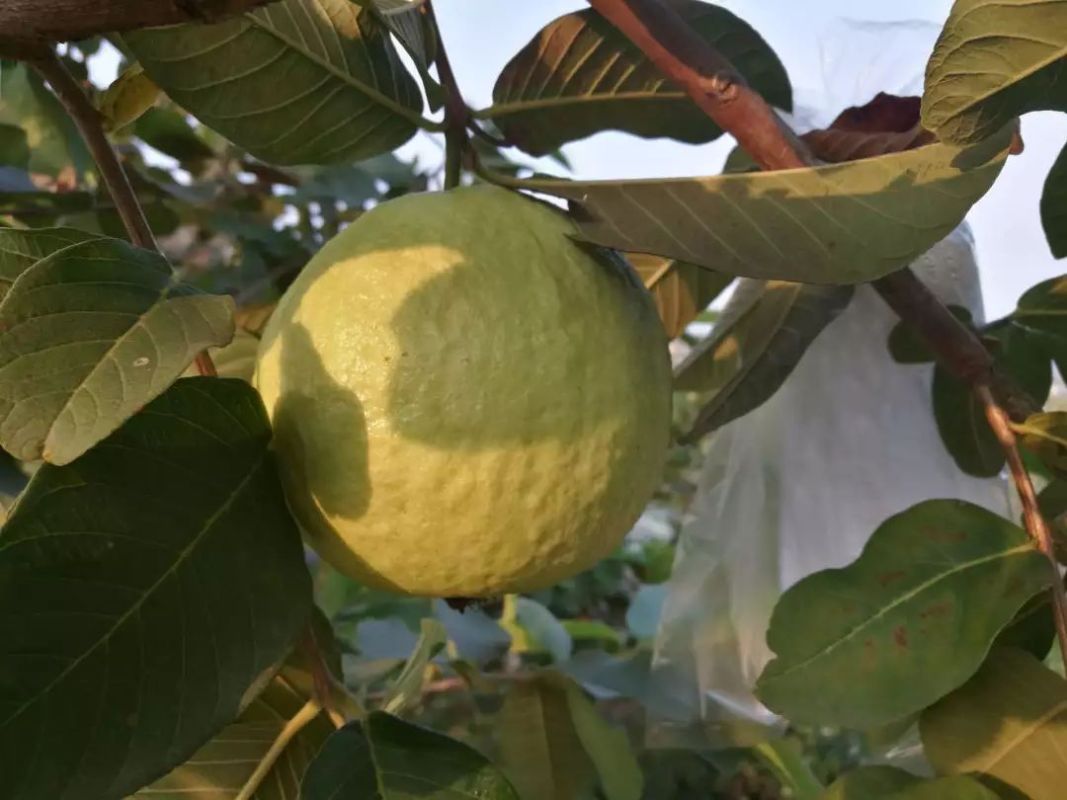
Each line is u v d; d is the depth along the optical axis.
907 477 1.08
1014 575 0.65
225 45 0.66
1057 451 0.69
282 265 1.45
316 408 0.55
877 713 0.63
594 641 1.82
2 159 1.20
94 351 0.44
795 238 0.58
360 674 1.29
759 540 1.14
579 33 0.76
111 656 0.51
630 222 0.59
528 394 0.55
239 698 0.53
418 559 0.56
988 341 0.90
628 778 1.03
